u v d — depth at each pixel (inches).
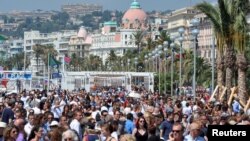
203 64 6446.9
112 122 1147.3
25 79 4909.0
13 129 893.8
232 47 2522.1
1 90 4207.7
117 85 4840.1
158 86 5866.1
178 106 1745.8
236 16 2482.8
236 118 1199.6
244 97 2438.5
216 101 2171.5
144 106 1893.5
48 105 1593.3
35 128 968.9
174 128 877.8
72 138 755.4
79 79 4894.2
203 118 1264.8
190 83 6456.7
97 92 3597.4
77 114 1267.2
